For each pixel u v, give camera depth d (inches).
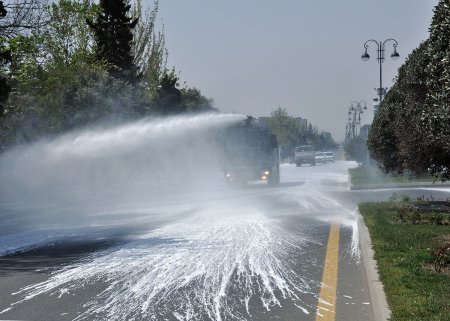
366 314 264.1
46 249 482.3
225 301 292.4
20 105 1097.4
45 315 275.4
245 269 366.3
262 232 527.8
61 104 1259.2
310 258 399.5
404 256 348.5
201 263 387.5
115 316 271.1
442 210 628.4
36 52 1057.5
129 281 341.7
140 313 274.8
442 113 466.3
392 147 734.5
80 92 1299.2
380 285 283.3
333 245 451.2
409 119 610.5
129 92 1443.2
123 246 473.7
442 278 289.0
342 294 300.7
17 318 271.1
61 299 304.7
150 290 318.7
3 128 1096.2
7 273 378.9
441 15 482.0
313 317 261.4
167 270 369.1
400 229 466.9
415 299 250.8
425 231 451.8
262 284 326.3
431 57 494.6
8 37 972.6
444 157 605.3
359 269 361.4
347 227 554.9
